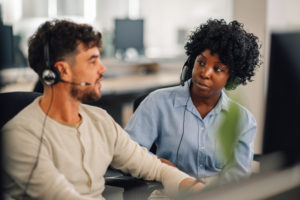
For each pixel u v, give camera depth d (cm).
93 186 125
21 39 386
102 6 655
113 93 370
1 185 64
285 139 81
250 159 145
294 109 79
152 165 143
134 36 509
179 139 157
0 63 60
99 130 132
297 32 78
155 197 147
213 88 146
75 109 124
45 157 113
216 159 155
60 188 111
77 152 122
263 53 158
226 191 72
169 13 633
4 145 66
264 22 261
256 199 72
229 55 141
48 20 122
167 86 196
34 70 121
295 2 267
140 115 162
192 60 155
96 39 120
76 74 118
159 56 549
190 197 73
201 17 595
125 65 466
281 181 77
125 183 144
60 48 116
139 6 670
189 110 157
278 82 80
